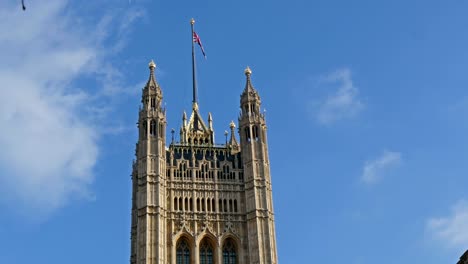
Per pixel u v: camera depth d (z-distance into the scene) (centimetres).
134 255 12425
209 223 11894
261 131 12875
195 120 13525
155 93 12925
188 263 11575
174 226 11775
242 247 11775
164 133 12631
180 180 12238
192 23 15100
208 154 12800
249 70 13550
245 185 12344
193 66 14512
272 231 11912
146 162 12112
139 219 11612
